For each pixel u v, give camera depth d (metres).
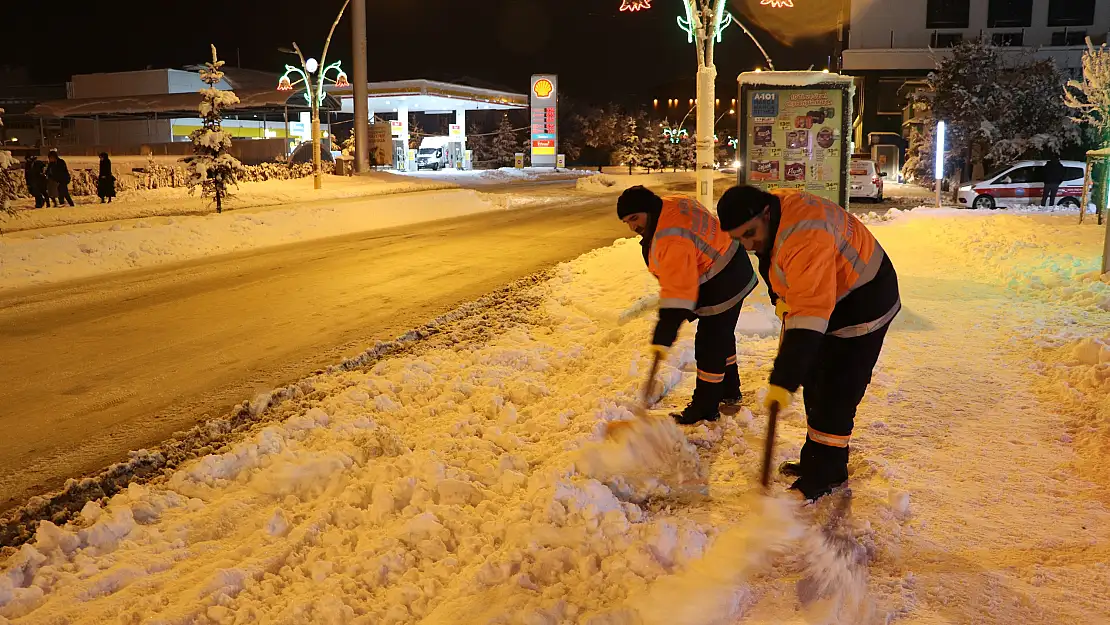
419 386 6.07
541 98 61.72
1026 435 4.49
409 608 3.06
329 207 21.38
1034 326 6.79
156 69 69.88
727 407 5.12
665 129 80.12
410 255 14.56
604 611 2.85
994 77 31.62
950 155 31.19
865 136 48.66
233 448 4.80
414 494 3.97
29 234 15.62
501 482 4.11
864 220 16.73
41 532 3.73
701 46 10.95
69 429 5.50
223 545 3.75
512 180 47.47
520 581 3.08
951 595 2.96
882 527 3.45
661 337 4.45
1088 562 3.18
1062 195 23.22
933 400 5.07
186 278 12.03
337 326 8.64
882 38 48.56
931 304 7.84
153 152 54.06
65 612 3.16
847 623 2.81
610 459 4.12
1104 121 17.05
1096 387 5.10
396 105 57.78
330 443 4.87
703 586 2.92
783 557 3.17
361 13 40.88
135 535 3.79
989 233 12.59
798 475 3.99
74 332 8.42
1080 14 46.12
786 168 11.63
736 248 4.67
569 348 7.07
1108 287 7.70
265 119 55.06
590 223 21.00
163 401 6.09
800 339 3.31
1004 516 3.57
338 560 3.44
